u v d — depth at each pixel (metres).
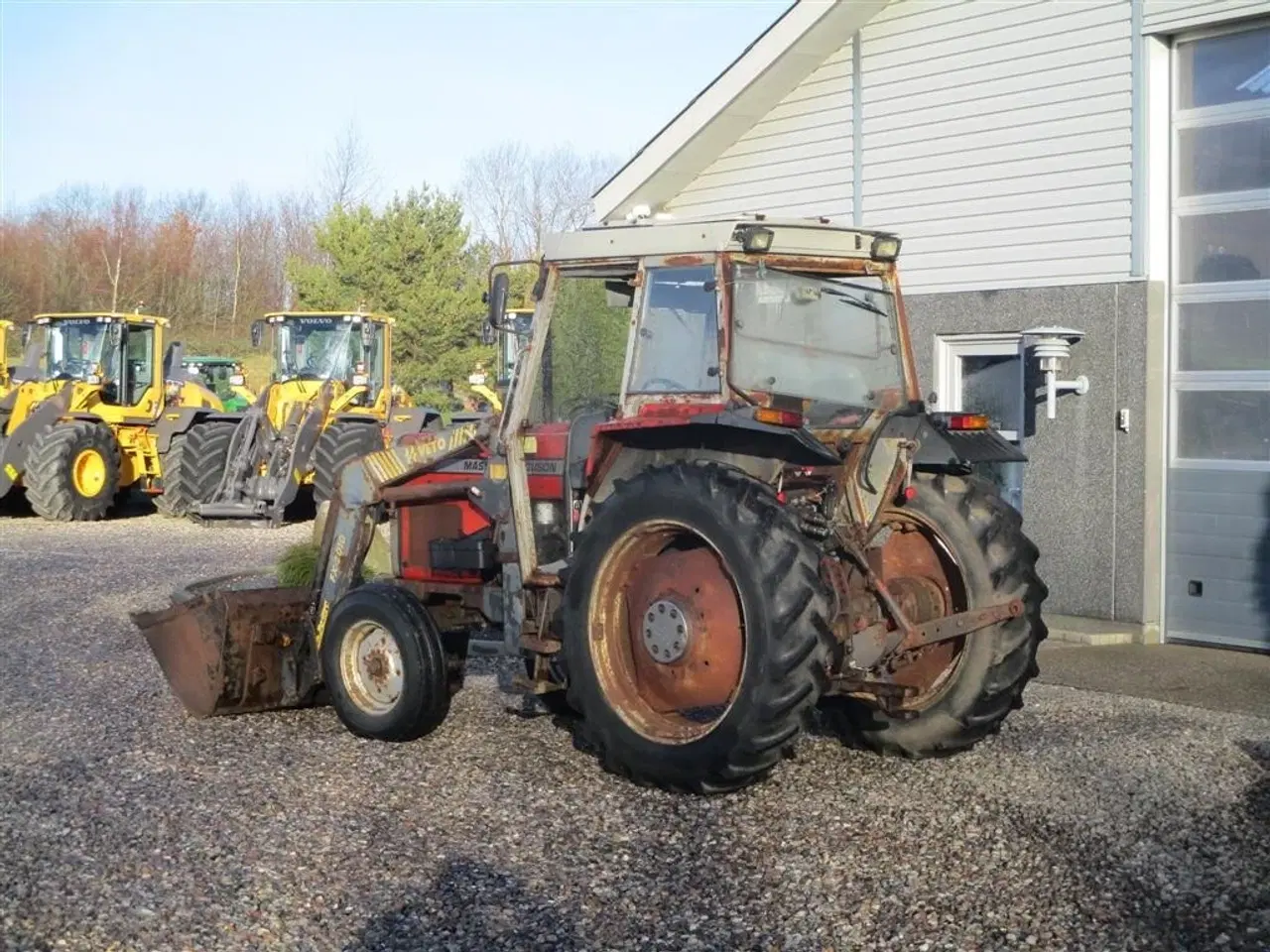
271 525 16.78
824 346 6.09
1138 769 5.92
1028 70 10.07
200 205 50.75
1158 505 9.54
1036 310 10.07
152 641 7.18
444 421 18.72
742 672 5.34
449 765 6.15
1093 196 9.75
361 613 6.67
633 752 5.62
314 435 16.98
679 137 11.64
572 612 5.81
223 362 28.58
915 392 6.41
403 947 4.20
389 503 7.15
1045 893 4.52
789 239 5.90
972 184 10.43
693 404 5.79
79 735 6.73
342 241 30.17
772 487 5.80
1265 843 4.97
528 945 4.20
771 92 11.45
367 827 5.29
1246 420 9.22
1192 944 4.13
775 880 4.70
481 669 8.23
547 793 5.69
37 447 17.78
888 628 5.84
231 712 7.02
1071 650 9.19
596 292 6.32
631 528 5.67
